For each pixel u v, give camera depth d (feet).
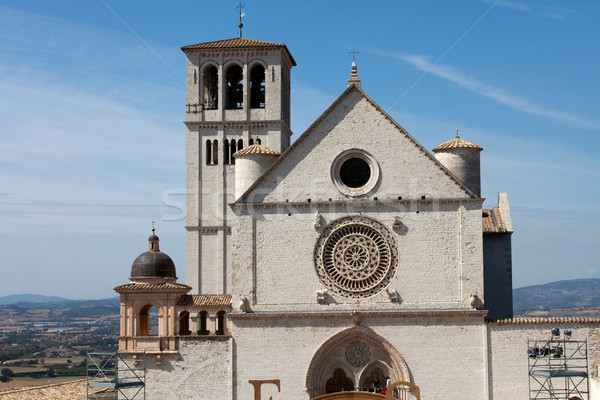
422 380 244.83
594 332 242.17
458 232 249.14
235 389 247.29
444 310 245.24
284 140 347.77
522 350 243.40
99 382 246.27
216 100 353.31
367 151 253.65
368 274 250.16
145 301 253.85
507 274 283.79
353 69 258.37
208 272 332.60
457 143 264.72
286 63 357.41
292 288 251.19
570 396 241.76
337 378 252.83
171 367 249.96
